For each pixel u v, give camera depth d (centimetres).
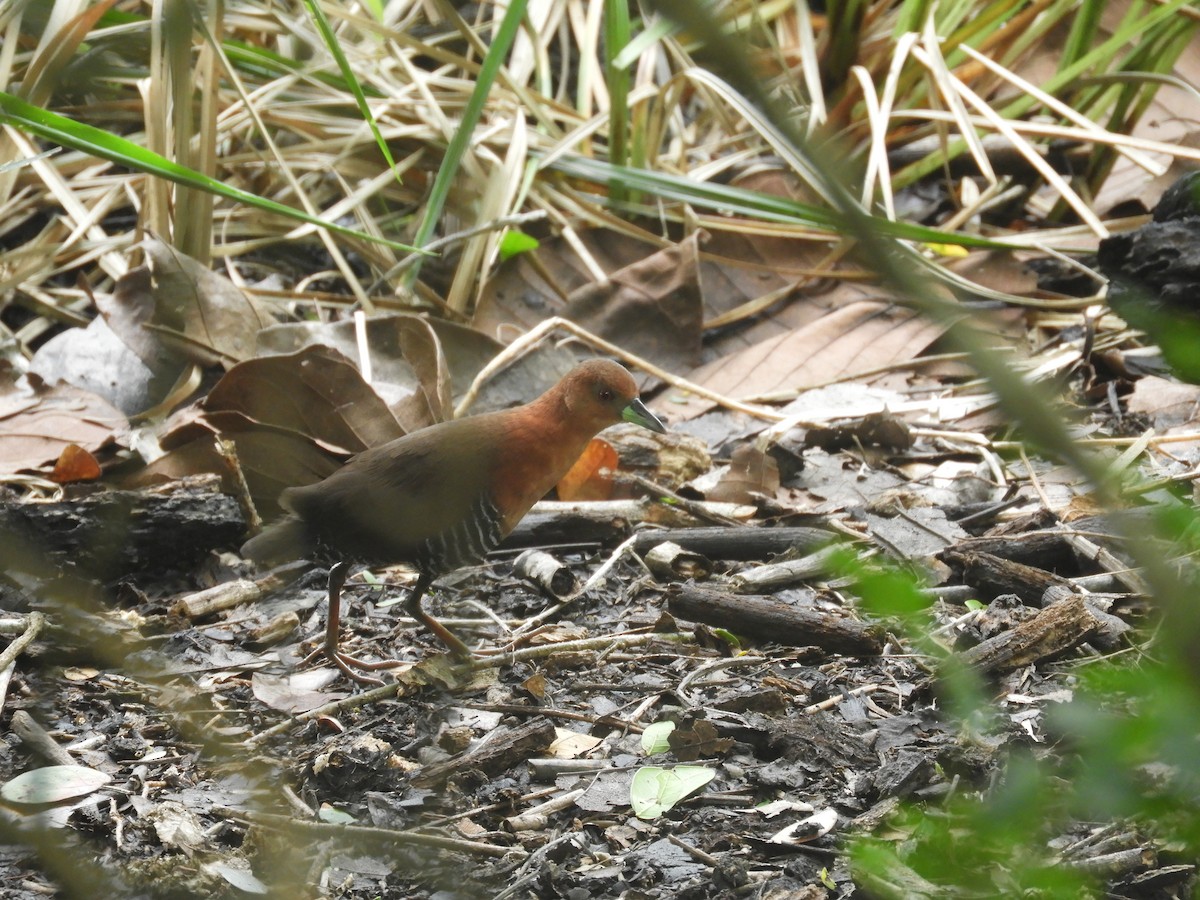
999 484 1009
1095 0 1370
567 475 1018
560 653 803
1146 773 441
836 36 1412
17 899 554
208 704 744
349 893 573
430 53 1354
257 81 1349
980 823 345
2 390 1047
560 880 572
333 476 785
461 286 1234
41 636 775
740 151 1462
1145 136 1431
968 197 1369
